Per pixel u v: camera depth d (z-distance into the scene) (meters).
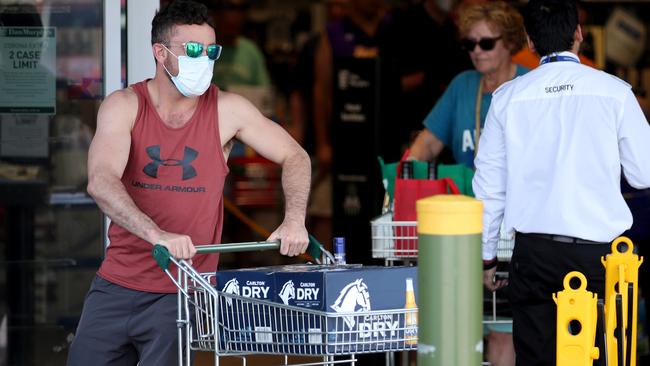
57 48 21.27
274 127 16.53
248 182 40.84
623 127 16.06
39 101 21.45
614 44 33.44
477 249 12.80
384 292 14.45
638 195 21.11
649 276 21.97
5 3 21.22
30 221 21.91
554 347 16.50
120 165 15.50
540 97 16.52
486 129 17.17
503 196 17.14
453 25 32.09
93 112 21.44
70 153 21.69
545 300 16.55
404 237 19.09
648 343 23.77
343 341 14.17
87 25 21.19
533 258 16.47
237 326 14.66
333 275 14.16
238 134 16.48
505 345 21.69
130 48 20.81
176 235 14.52
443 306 12.70
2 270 21.98
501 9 22.30
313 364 14.73
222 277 14.79
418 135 23.67
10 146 21.62
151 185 15.91
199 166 15.99
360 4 38.66
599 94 16.14
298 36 42.75
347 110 28.73
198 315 14.88
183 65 15.50
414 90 31.78
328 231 39.84
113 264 16.05
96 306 16.06
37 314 22.08
